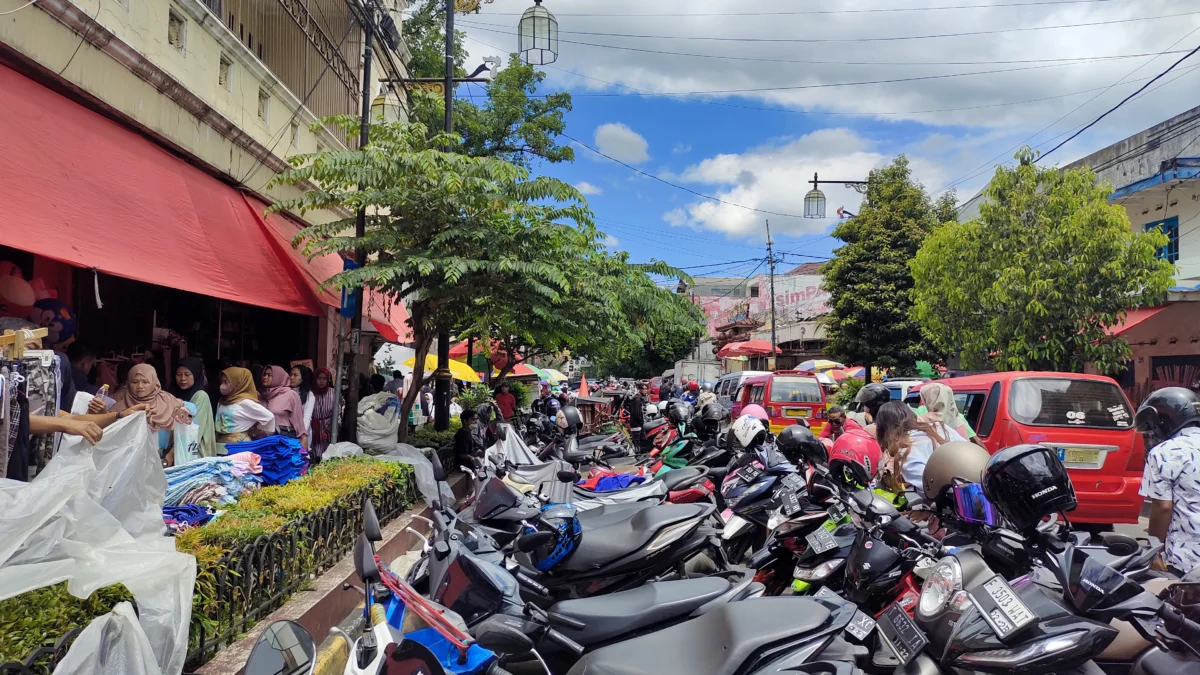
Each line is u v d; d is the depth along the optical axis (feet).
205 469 18.08
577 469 28.58
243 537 13.92
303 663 8.46
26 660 8.27
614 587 14.78
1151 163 47.24
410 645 8.16
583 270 30.55
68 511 9.82
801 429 15.35
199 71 27.27
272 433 23.58
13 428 11.60
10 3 17.93
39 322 19.42
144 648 9.07
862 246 72.74
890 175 74.84
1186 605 7.83
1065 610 8.08
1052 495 8.44
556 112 66.85
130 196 21.13
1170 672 7.99
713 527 16.21
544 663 10.39
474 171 26.96
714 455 22.81
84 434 12.11
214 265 24.00
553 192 28.50
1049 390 24.53
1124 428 23.77
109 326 26.50
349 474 21.98
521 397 67.72
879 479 17.04
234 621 12.96
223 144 28.76
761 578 14.47
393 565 14.14
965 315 43.91
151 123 23.93
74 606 9.71
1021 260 39.24
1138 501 23.18
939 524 11.01
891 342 72.23
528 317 29.09
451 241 27.71
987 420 25.03
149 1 23.94
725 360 166.91
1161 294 36.32
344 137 44.52
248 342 36.40
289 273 30.01
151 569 10.11
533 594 12.34
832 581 12.23
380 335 50.62
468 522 13.23
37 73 19.49
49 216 17.02
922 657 8.54
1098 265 37.32
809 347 123.54
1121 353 38.06
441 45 71.46
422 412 58.80
